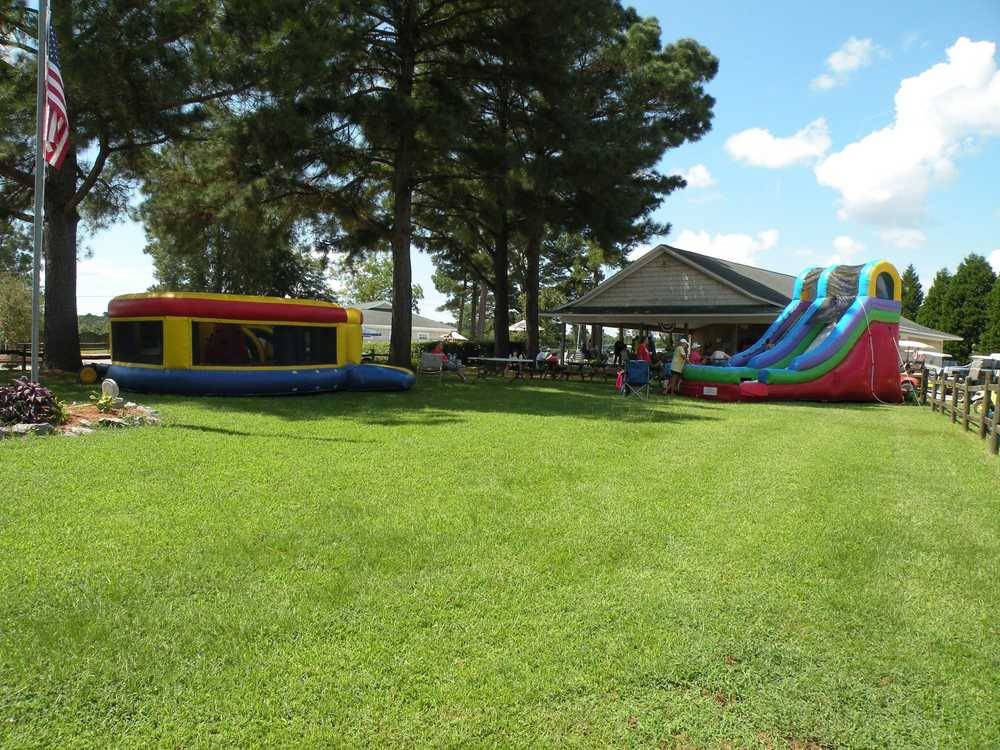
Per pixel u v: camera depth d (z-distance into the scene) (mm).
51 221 16281
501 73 18500
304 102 15250
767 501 6137
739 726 2740
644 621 3590
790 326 20641
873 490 6746
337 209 19938
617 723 2732
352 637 3328
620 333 33125
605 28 18797
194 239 19562
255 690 2871
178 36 13789
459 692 2896
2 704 2707
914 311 84562
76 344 16844
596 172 17750
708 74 26438
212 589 3805
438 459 7500
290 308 14258
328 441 8453
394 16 17812
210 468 6570
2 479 5785
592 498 6043
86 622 3355
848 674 3137
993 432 9438
